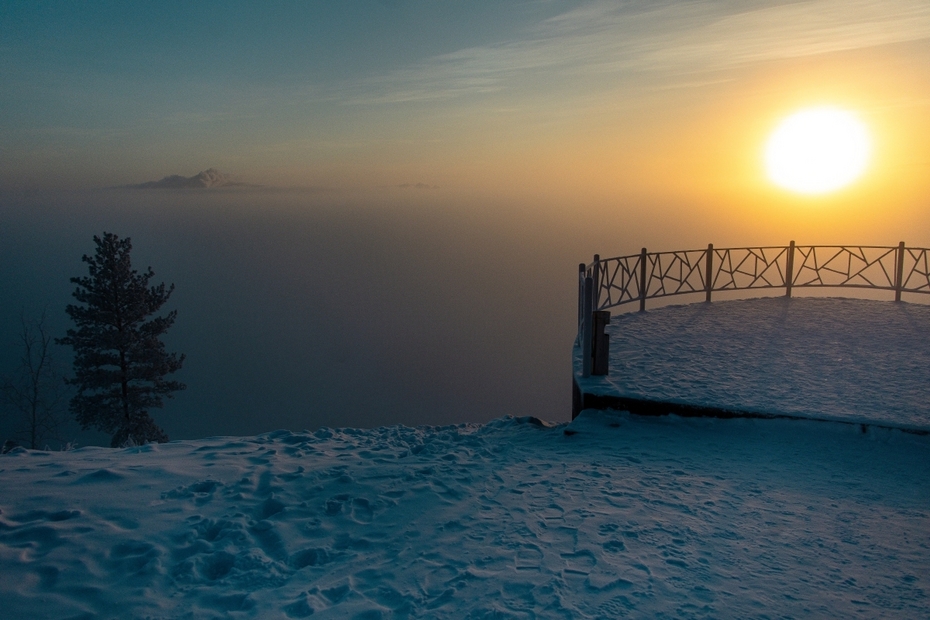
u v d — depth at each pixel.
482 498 4.52
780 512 4.27
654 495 4.56
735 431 6.18
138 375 23.55
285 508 4.24
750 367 7.77
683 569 3.43
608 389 6.93
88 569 3.38
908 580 3.36
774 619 2.96
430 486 4.71
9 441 7.93
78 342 23.33
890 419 5.87
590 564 3.48
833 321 10.34
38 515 3.98
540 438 6.44
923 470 5.14
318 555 3.65
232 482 4.69
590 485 4.77
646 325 10.36
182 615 3.02
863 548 3.74
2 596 3.09
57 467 5.00
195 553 3.63
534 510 4.27
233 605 3.14
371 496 4.50
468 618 2.95
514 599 3.10
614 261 11.06
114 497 4.31
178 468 4.96
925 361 7.88
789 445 5.77
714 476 5.02
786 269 12.39
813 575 3.41
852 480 4.92
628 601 3.08
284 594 3.22
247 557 3.56
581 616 2.94
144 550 3.61
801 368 7.69
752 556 3.61
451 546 3.73
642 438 6.12
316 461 5.34
